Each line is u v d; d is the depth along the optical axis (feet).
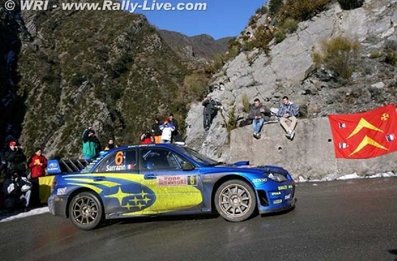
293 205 28.50
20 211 39.55
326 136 43.45
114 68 242.78
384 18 62.80
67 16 280.92
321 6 68.59
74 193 29.01
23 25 259.60
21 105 217.56
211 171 26.91
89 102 217.36
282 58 64.85
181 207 27.17
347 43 59.26
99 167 29.19
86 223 28.50
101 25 272.92
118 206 28.19
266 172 26.66
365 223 23.31
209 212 27.12
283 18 73.41
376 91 52.06
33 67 233.35
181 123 74.18
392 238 20.38
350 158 42.29
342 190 34.47
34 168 43.73
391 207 26.43
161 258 20.45
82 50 248.93
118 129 210.18
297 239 21.48
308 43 64.80
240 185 26.30
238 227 24.88
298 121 44.73
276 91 60.03
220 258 19.65
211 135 59.62
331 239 21.01
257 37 72.13
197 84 79.30
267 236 22.49
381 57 57.21
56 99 220.23
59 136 202.08
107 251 22.71
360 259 18.04
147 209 27.76
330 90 55.01
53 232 29.07
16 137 204.03
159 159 28.30
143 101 225.15
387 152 41.50
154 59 257.14
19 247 25.59
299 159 44.19
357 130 42.45
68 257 22.31
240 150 47.26
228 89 66.13
